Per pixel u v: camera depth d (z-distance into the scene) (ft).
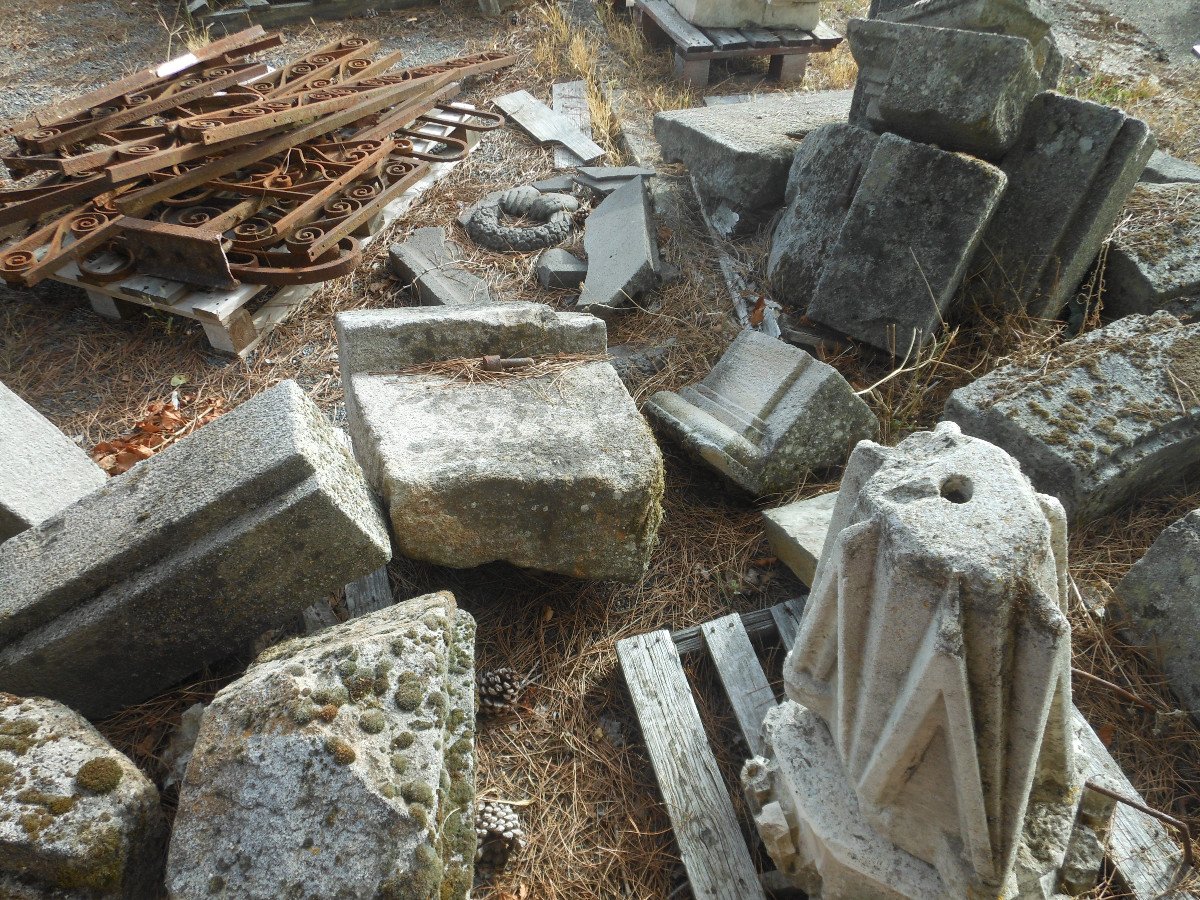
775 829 7.26
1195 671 9.23
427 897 6.09
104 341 14.51
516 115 21.61
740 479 11.73
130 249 14.08
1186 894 7.64
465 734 7.33
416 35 26.37
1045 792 6.23
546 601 10.84
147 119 16.74
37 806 6.66
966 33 12.27
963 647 4.75
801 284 15.14
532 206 18.12
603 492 9.45
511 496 9.38
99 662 8.34
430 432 9.87
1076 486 10.37
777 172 16.71
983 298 14.01
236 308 13.83
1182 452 11.13
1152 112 21.40
